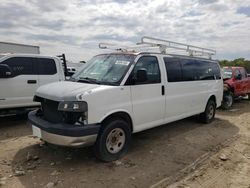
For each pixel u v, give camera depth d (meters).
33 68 7.38
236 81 11.44
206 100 7.48
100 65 5.12
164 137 6.16
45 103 4.46
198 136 6.36
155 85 5.26
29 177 3.81
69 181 3.72
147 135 6.28
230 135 6.61
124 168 4.22
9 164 4.27
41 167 4.17
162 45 5.71
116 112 4.42
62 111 3.99
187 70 6.45
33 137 5.82
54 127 3.91
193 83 6.68
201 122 7.82
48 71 7.75
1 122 7.39
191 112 6.77
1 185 3.55
